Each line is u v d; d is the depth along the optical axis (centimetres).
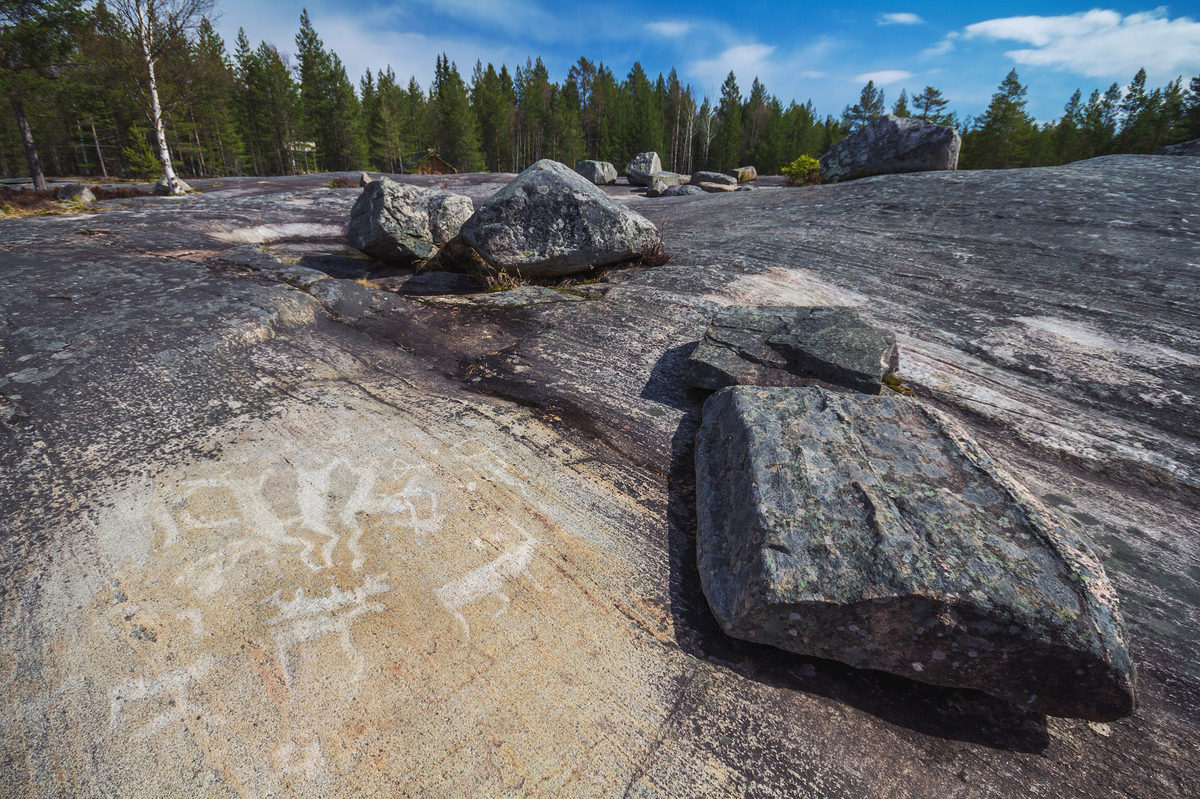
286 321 406
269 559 201
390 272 594
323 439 273
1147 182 671
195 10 1448
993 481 197
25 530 209
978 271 502
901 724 159
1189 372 340
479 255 529
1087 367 353
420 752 143
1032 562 163
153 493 230
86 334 356
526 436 286
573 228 516
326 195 1124
